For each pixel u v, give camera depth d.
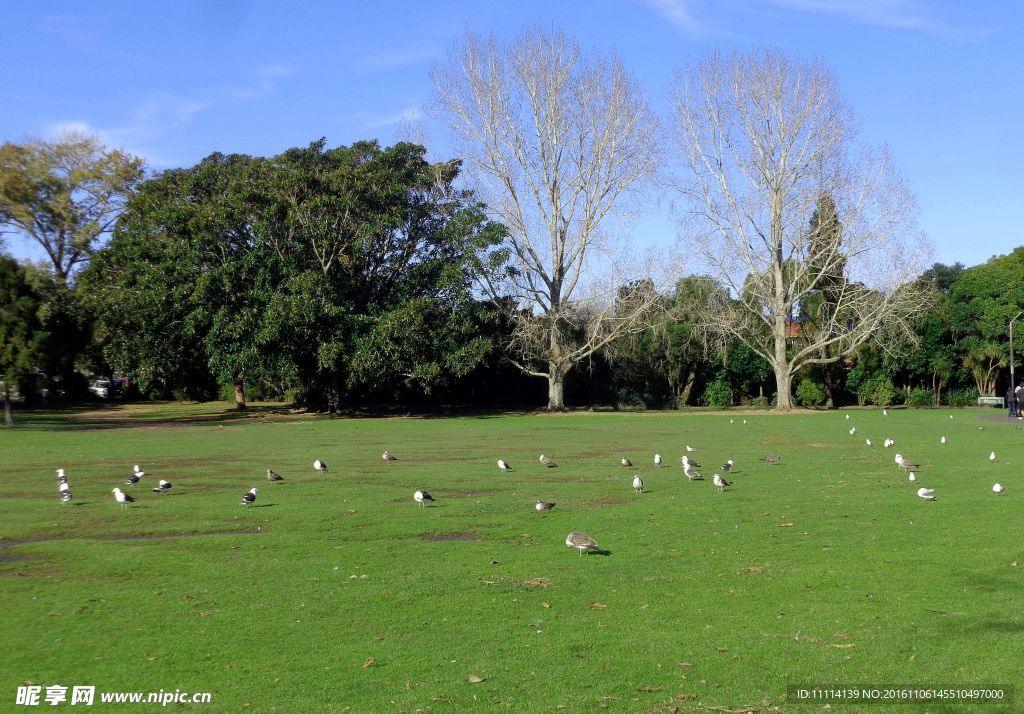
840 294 64.12
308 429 47.03
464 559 14.15
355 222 56.91
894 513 18.02
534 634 10.29
